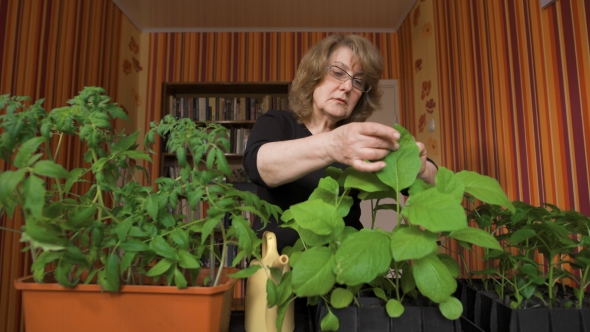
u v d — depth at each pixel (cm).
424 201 43
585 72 113
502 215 67
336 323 46
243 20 306
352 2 279
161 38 320
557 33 125
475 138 182
